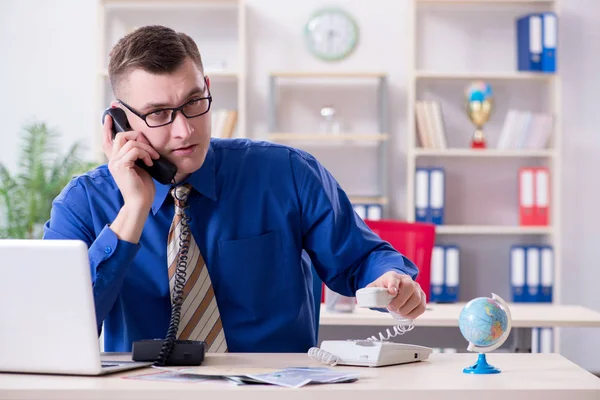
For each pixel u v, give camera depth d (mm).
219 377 1352
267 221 1875
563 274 5191
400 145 5168
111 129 1735
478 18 5160
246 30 5148
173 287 1753
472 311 1434
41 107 5156
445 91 5195
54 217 1839
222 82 5160
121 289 1791
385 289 1543
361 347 1517
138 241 1657
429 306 3279
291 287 1877
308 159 1951
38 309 1366
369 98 5180
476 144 5031
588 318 2902
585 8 5168
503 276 5199
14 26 5148
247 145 1925
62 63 5152
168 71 1624
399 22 5141
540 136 4996
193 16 5156
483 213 5223
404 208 5176
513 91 5188
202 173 1810
